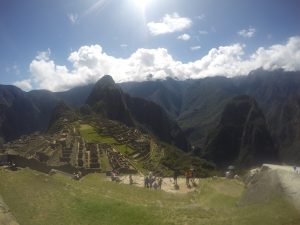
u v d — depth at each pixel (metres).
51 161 92.00
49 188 41.16
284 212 30.86
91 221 34.38
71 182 47.75
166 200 44.00
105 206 36.97
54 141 140.00
